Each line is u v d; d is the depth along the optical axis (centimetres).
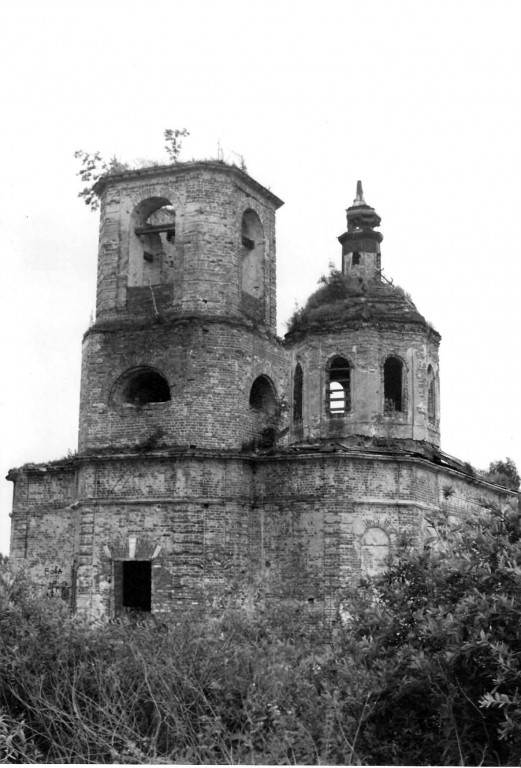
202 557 2852
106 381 3083
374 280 3312
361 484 2875
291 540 2892
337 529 2833
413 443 3083
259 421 3105
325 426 3133
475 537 1287
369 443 3034
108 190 3222
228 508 2900
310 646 1510
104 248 3197
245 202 3222
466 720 1236
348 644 1345
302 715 1249
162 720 1284
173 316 3036
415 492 2917
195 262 3061
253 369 3103
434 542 1484
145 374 3120
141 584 3147
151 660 1362
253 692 1281
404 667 1271
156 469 2936
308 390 3183
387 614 1338
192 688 1287
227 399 2992
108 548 2944
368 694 1220
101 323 3133
